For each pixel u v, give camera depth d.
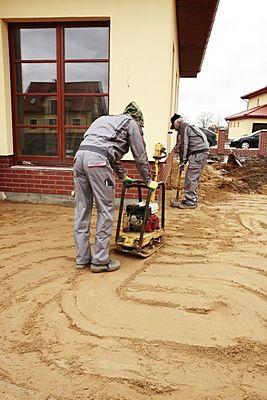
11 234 4.97
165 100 5.99
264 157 18.45
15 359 2.47
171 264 4.09
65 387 2.22
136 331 2.80
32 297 3.29
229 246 4.74
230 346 2.64
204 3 7.27
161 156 4.58
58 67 6.37
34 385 2.24
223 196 8.43
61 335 2.74
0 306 3.14
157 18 5.79
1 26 6.17
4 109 6.41
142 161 3.83
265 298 3.38
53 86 6.48
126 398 2.15
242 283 3.66
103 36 6.20
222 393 2.20
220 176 12.25
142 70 5.98
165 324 2.90
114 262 3.93
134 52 5.95
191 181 6.80
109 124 3.71
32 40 6.38
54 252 4.36
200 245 4.73
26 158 6.77
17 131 6.71
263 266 4.11
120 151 3.78
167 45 5.86
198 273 3.87
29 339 2.69
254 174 11.96
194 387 2.24
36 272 3.80
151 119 6.08
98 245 3.75
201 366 2.43
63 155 6.65
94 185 3.60
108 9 5.87
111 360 2.47
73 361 2.45
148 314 3.04
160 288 3.49
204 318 3.00
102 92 6.34
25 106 6.63
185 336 2.75
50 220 5.66
